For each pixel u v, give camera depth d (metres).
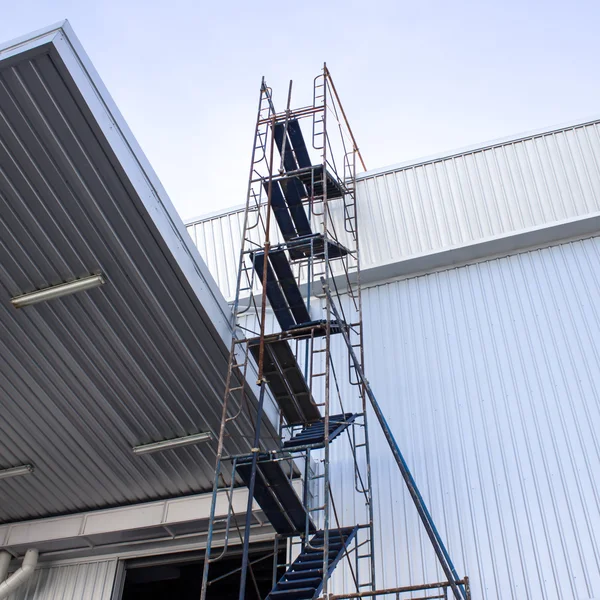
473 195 18.52
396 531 14.54
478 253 17.66
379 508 14.95
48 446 15.65
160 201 12.46
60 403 14.77
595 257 16.66
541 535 13.54
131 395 14.58
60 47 10.77
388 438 13.12
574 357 15.41
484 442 15.02
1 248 12.61
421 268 18.08
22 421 15.15
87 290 13.02
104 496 16.84
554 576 13.05
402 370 16.67
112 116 11.67
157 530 16.53
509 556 13.52
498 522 13.96
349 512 15.15
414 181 19.22
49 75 10.97
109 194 11.95
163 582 21.94
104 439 15.45
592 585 12.74
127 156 11.84
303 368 17.70
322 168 15.61
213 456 15.58
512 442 14.81
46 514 17.47
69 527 16.98
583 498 13.66
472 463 14.85
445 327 16.95
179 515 16.12
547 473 14.19
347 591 14.14
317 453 16.25
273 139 16.47
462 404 15.70
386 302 17.95
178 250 12.64
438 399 15.96
